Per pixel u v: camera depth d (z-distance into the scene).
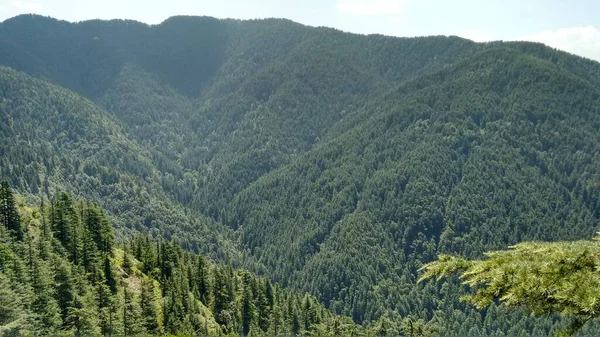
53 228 112.94
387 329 160.25
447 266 12.51
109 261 110.00
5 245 89.12
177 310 108.12
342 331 144.75
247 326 135.38
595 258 10.70
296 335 137.38
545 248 11.67
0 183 109.56
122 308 88.88
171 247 146.62
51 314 75.81
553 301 10.55
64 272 86.19
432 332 169.25
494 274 11.12
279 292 176.00
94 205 128.38
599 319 10.07
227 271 159.50
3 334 57.69
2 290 60.88
